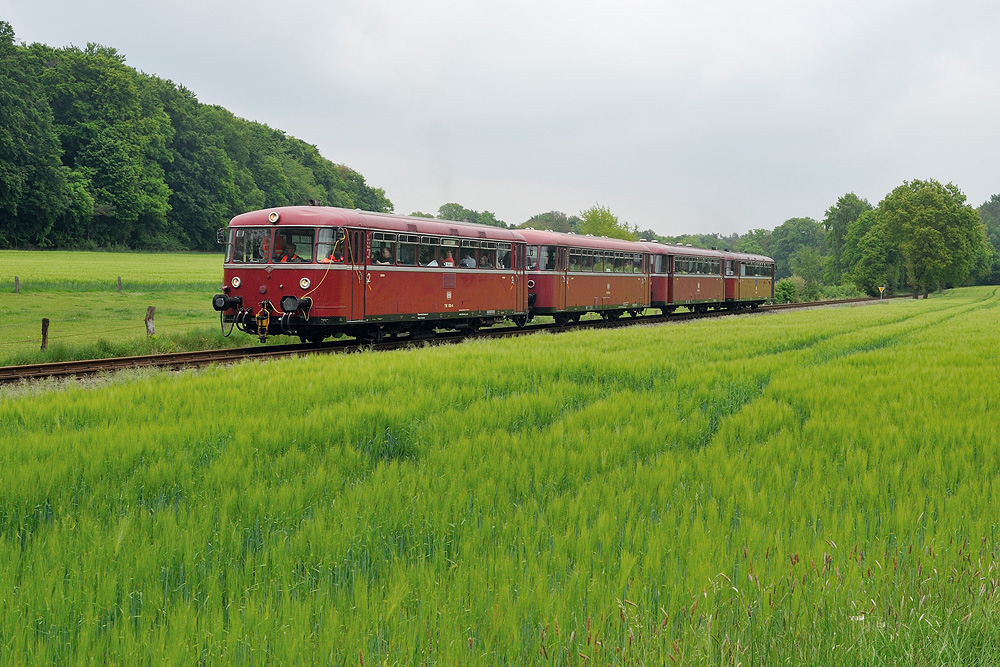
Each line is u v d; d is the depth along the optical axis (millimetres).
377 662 3562
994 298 86375
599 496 6250
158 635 3795
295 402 10906
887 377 13883
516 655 3664
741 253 51312
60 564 4641
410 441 8695
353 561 4910
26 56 93688
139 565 4652
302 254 20672
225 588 4562
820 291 91312
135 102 103625
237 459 7277
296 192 147875
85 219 92062
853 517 5492
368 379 13078
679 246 43031
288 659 3553
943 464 7223
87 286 45469
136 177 99188
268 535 5426
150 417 9742
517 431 9727
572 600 4188
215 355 19672
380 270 22109
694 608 3977
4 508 6000
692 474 7035
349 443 8102
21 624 3898
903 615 3953
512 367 15211
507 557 4734
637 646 3668
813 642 3736
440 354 17562
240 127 141625
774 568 4516
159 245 106500
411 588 4379
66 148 97625
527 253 30281
